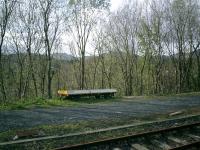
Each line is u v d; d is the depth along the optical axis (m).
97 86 54.47
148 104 21.98
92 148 9.78
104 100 25.52
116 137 10.56
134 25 47.91
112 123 14.04
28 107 20.58
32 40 38.78
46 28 34.56
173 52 49.50
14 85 42.41
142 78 51.94
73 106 21.06
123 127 12.79
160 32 47.06
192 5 46.72
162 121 14.23
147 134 11.15
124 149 9.94
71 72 54.59
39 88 43.94
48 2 34.31
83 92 26.17
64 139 11.07
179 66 48.69
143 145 10.38
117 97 28.20
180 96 28.77
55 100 24.02
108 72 52.09
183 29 47.50
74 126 13.38
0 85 38.84
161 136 11.45
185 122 14.54
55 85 54.22
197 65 49.06
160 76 52.28
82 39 39.97
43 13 34.38
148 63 49.38
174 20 47.12
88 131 12.12
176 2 46.47
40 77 40.62
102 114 16.91
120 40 49.06
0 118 15.91
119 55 50.38
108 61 51.59
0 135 11.80
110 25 48.03
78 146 9.50
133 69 51.19
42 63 40.06
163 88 53.25
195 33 47.44
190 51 48.38
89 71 53.47
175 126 12.70
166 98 26.89
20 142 10.41
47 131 12.46
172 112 17.48
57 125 13.64
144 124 13.52
